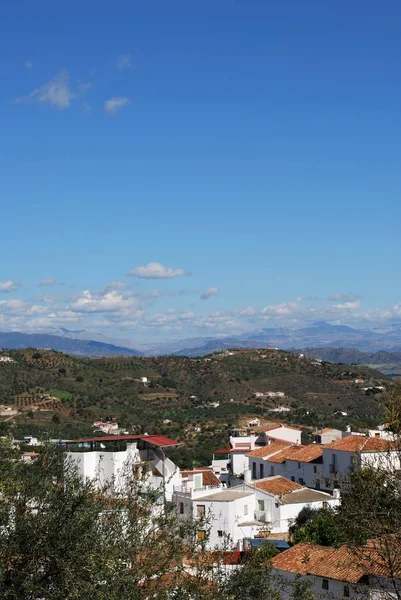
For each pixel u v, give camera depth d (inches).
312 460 3307.1
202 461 4377.5
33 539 755.4
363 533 848.9
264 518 2696.9
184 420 6451.8
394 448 840.9
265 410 7130.9
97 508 820.0
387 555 825.5
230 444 4498.0
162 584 869.2
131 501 900.0
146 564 852.0
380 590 965.2
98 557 764.0
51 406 6082.7
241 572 975.6
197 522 991.0
